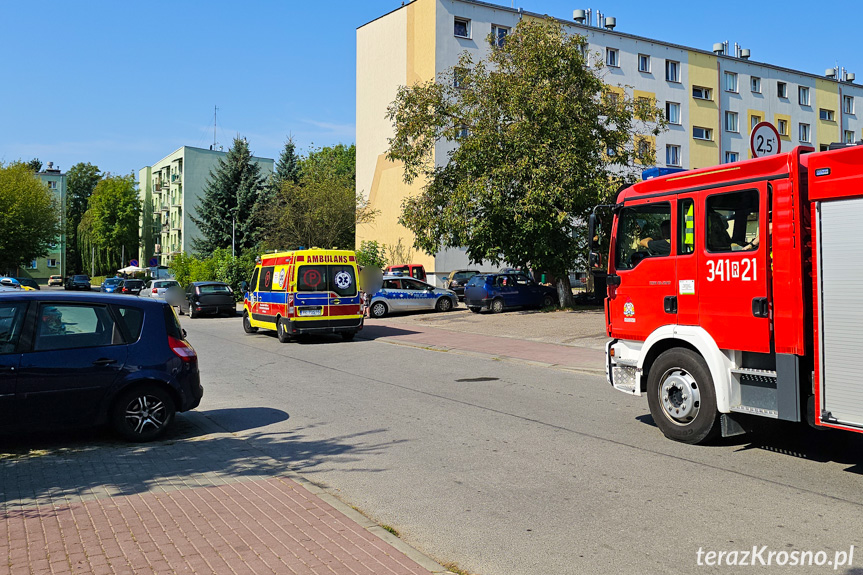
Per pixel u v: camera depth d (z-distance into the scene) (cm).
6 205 5578
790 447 683
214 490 554
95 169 10450
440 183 2500
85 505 516
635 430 765
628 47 4525
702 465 618
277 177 5328
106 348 729
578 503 517
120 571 392
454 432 766
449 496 541
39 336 704
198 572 389
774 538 442
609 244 812
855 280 542
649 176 793
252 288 2108
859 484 558
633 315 774
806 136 5434
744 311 640
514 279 2595
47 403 695
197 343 1852
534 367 1317
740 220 649
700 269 688
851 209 545
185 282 4506
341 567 394
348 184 5319
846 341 548
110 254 9094
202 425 827
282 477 593
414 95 2489
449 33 3900
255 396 1031
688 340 688
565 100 2252
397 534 461
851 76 5919
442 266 3894
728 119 5022
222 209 5128
